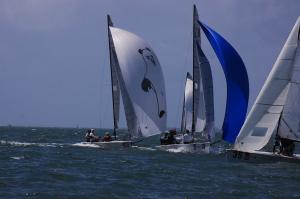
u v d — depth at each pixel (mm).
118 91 141500
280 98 98312
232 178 83312
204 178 82438
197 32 132750
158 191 69375
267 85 99250
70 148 139125
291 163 96312
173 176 83688
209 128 132625
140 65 136125
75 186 71188
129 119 137750
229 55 113875
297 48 98125
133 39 136750
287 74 98188
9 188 68625
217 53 115312
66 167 92812
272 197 68000
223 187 74125
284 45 99188
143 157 114562
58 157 111812
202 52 132125
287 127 98125
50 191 66938
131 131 137875
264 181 81188
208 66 132250
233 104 112875
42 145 157125
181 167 96375
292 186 77375
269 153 98125
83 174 83125
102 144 138250
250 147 99688
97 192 67062
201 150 125812
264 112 99000
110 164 99250
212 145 127562
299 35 98375
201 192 69562
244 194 69188
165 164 101312
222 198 66188
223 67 114000
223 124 113688
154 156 116875
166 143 133500
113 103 141375
